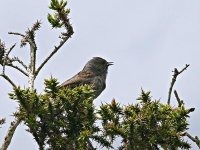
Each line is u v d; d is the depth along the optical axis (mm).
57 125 10695
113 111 10773
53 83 10789
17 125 11125
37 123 10516
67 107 10750
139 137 10539
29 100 10555
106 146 10602
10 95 10547
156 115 10539
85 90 10875
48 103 10648
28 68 13594
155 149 10539
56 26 13688
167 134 10461
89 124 10719
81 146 10492
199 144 11844
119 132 10469
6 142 11109
